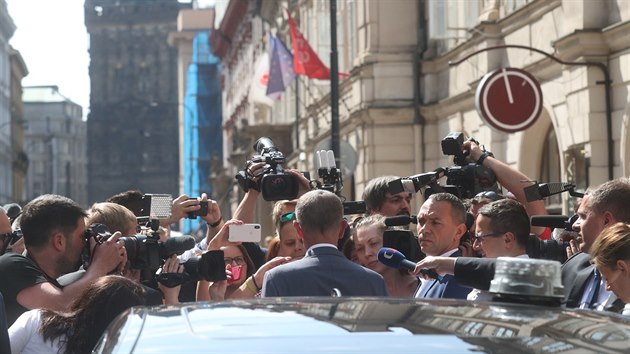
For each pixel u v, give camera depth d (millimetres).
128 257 8656
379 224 10133
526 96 23500
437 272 6641
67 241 8641
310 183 10539
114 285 7445
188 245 8789
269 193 10312
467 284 6027
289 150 61562
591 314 5059
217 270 8773
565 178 25062
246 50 84375
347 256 10828
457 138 10555
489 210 8844
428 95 36406
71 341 7469
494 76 23500
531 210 10328
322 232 8469
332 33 29688
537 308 5012
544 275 5105
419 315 4734
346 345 4273
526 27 27984
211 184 100500
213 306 5051
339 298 5191
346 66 43000
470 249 9953
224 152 110625
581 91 24031
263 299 5230
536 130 28547
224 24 95625
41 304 8273
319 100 49094
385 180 11156
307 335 4402
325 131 47812
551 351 4297
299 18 55562
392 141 37156
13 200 145000
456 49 33406
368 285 8352
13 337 7590
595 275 8328
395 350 4215
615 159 23594
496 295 5242
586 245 8547
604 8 23547
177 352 4293
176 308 5078
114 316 7391
